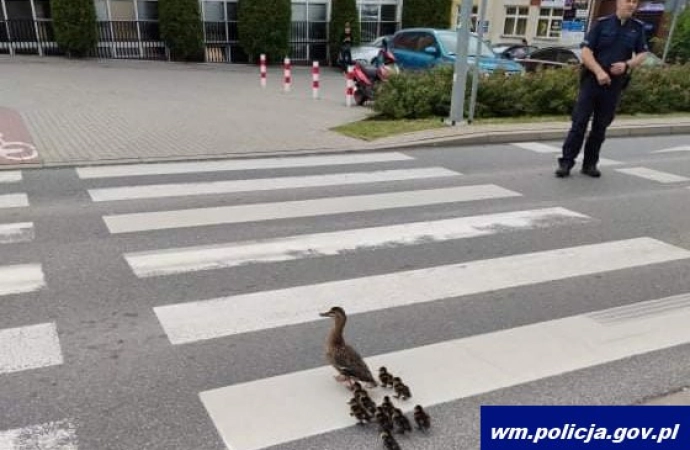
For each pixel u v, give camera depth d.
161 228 6.11
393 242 5.96
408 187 8.04
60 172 8.17
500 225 6.59
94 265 5.14
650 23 32.72
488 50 16.95
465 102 13.21
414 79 13.50
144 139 10.33
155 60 26.58
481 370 3.78
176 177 8.14
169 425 3.19
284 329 4.20
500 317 4.48
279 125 12.11
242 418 3.26
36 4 24.23
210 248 5.62
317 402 3.42
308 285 4.91
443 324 4.35
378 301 4.68
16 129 10.70
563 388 3.62
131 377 3.58
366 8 30.75
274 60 28.08
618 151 11.02
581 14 34.56
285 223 6.42
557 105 14.00
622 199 7.78
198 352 3.87
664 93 15.23
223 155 9.46
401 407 3.39
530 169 9.30
